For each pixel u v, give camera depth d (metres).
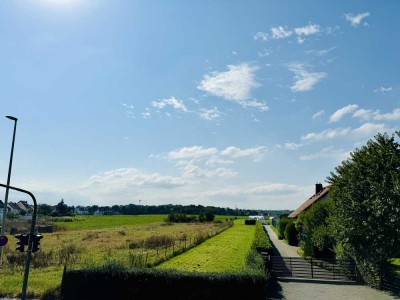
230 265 27.09
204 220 111.00
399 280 21.89
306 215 39.53
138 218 141.12
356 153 23.19
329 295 21.83
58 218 122.50
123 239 49.47
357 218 21.77
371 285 24.41
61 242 47.22
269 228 95.25
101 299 20.00
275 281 26.33
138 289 19.89
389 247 20.03
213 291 19.52
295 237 51.06
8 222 80.69
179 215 112.56
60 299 20.03
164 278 19.83
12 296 19.98
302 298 21.02
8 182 25.91
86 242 46.78
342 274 27.81
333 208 25.38
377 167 20.89
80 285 20.17
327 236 31.38
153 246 39.44
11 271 25.80
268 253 29.98
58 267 27.52
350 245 24.12
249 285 19.50
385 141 21.42
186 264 27.58
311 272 28.22
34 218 18.81
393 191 18.52
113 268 20.38
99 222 110.31
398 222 18.31
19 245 18.25
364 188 21.80
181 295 19.62
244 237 50.44
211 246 39.06
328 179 26.39
